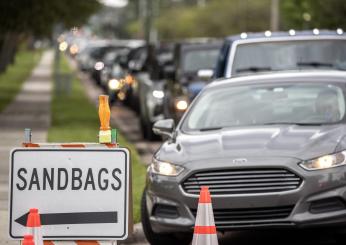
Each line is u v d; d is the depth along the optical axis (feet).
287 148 66.44
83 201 56.75
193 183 66.33
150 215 68.59
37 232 51.39
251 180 65.36
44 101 260.62
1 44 378.53
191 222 66.13
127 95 232.73
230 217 65.62
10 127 177.27
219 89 77.82
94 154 56.75
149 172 69.36
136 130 178.70
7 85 341.41
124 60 237.25
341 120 72.23
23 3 211.61
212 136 70.38
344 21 276.00
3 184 102.58
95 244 56.80
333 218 64.75
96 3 240.94
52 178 56.75
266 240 73.72
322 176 64.85
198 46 149.28
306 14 314.35
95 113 214.48
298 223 64.75
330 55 98.27
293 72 79.46
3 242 71.05
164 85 152.05
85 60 452.76
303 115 73.46
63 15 222.89
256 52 98.78
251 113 74.54
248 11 558.15
